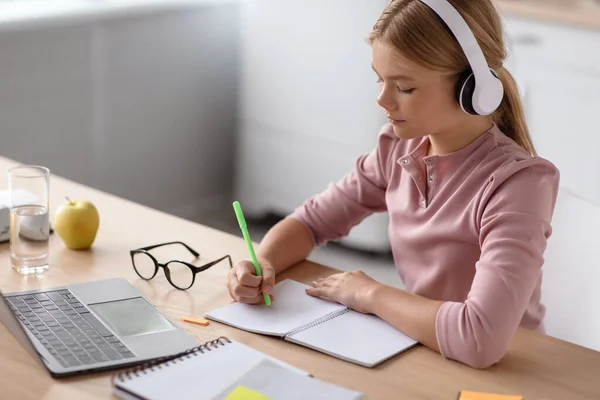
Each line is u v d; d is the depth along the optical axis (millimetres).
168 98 3340
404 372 1123
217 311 1275
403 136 1304
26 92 2805
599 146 2824
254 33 3393
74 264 1430
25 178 1405
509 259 1207
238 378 1044
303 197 3443
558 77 2877
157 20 3188
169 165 3436
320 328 1227
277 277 1436
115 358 1110
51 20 2781
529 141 1446
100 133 3107
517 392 1084
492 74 1265
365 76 3123
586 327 1562
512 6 2916
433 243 1424
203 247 1515
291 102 3367
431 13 1218
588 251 1556
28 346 1126
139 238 1546
